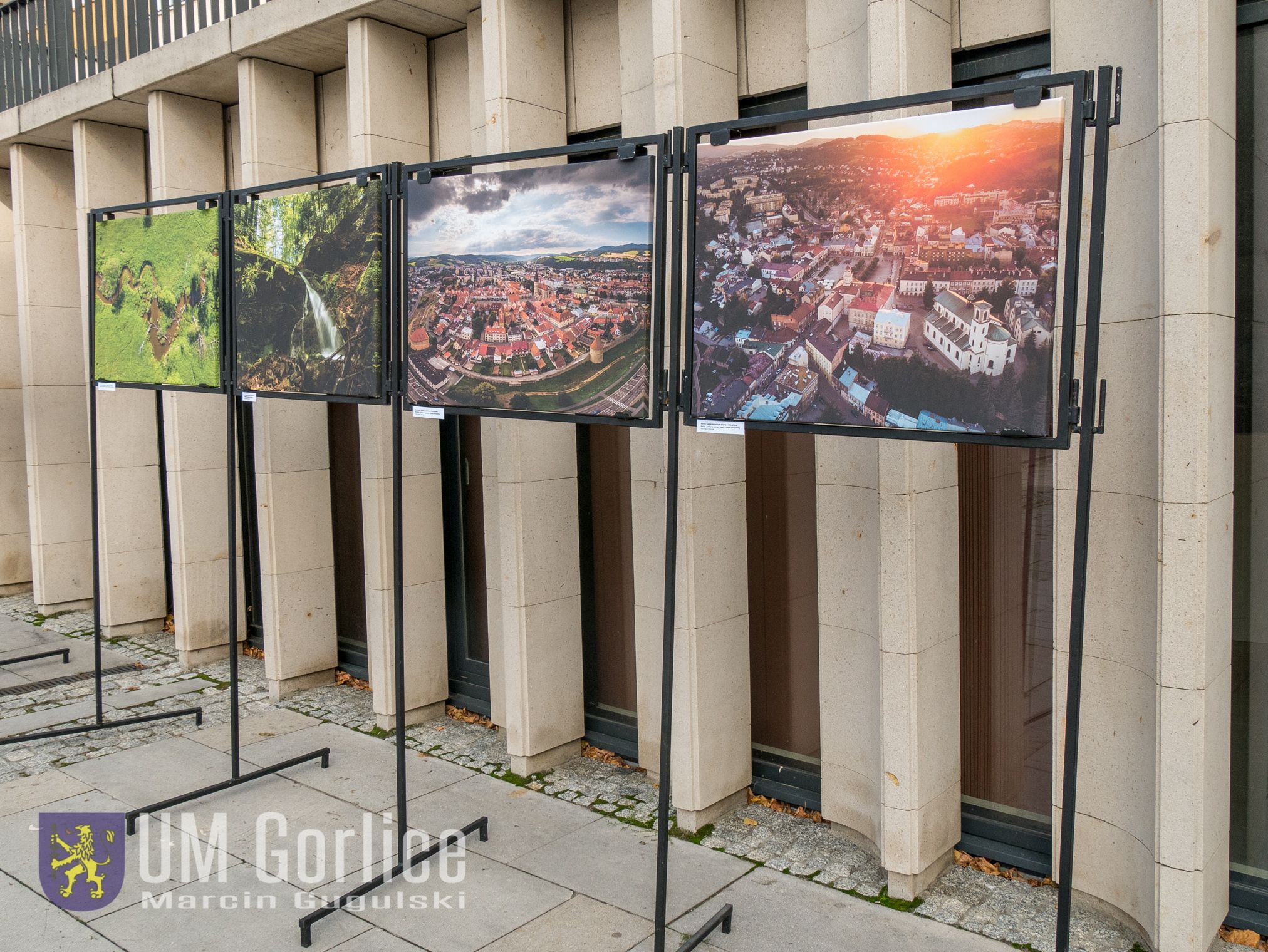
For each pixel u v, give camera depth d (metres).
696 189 3.83
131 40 8.66
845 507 5.01
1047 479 4.63
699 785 5.28
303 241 5.17
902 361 3.43
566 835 5.32
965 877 4.77
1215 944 4.09
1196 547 3.70
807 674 5.55
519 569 6.00
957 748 4.86
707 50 5.21
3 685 8.12
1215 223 3.70
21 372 10.64
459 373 4.58
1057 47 4.27
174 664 8.70
